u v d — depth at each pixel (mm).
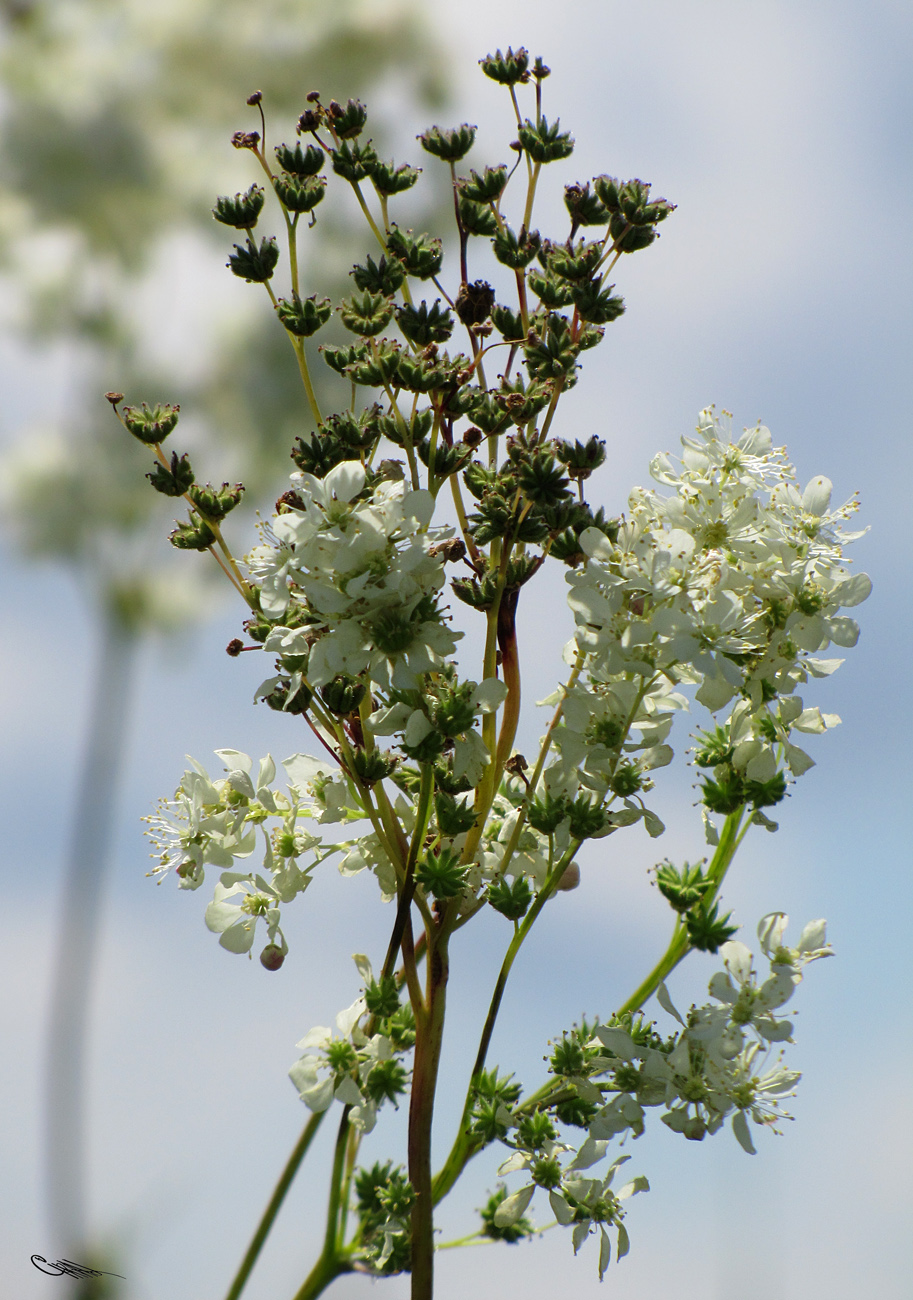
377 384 611
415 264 623
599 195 622
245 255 617
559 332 620
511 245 626
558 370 613
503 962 618
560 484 609
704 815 628
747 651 622
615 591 612
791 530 628
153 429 613
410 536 603
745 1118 616
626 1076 618
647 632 612
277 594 604
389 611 604
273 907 635
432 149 633
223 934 635
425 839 627
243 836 632
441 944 621
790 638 623
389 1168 634
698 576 616
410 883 616
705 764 626
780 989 616
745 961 618
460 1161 623
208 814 632
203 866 632
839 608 627
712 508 625
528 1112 623
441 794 616
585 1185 622
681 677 619
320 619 609
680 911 617
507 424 619
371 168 625
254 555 612
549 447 614
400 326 617
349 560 602
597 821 617
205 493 615
